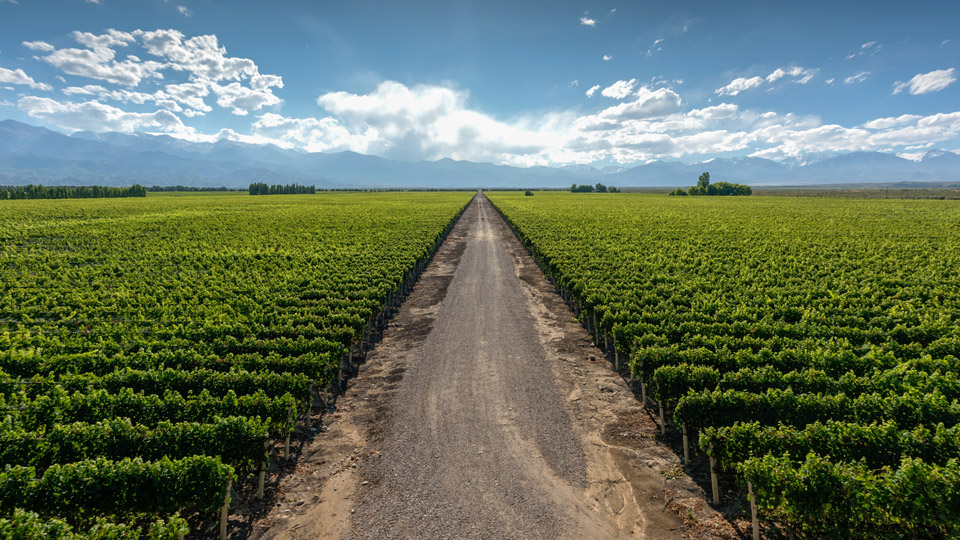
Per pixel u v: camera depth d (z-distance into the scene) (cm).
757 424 1245
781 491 1051
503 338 2506
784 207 11138
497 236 7200
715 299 2756
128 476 1106
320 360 1802
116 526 971
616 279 3269
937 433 1183
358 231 6506
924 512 979
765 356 1803
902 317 2269
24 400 1524
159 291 3225
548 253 4256
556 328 2692
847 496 1009
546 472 1348
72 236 6022
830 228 6256
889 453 1178
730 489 1277
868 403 1377
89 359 1838
